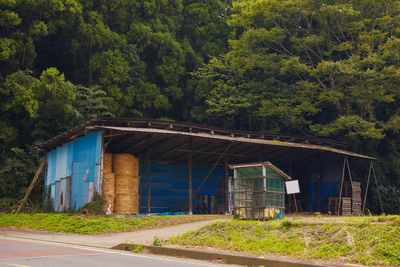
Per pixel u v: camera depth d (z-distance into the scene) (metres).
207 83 39.28
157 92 37.97
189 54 40.97
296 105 36.00
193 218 21.50
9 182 30.36
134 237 16.75
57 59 37.72
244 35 36.22
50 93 30.19
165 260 11.64
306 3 34.38
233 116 37.84
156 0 40.06
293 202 32.06
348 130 34.22
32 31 31.94
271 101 35.34
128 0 38.47
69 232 19.27
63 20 33.62
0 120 31.41
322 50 37.09
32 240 16.33
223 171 31.83
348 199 30.34
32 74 35.06
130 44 37.66
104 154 23.62
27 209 28.22
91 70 35.56
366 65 33.19
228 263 11.85
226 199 27.36
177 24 41.94
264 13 35.97
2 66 32.34
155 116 39.56
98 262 10.84
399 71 31.48
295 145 28.00
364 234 11.70
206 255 12.44
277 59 37.00
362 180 35.62
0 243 14.88
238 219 18.14
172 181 29.56
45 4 31.92
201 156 29.36
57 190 26.53
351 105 35.38
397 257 10.41
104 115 34.00
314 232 12.64
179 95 39.41
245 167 18.50
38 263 10.42
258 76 38.41
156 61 39.78
